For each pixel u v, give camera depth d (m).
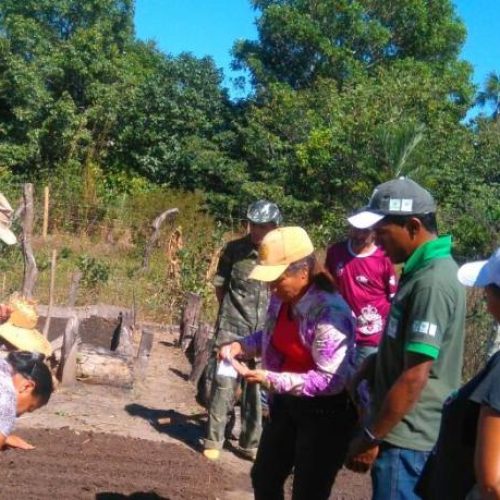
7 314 5.43
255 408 6.03
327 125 24.75
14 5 29.17
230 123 27.48
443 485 2.73
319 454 3.79
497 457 2.37
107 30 27.17
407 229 3.27
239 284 5.98
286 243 3.72
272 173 24.59
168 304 11.80
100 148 26.16
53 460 5.37
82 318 9.91
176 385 8.04
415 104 23.27
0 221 4.83
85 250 16.44
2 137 25.59
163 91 26.50
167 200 20.31
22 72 24.81
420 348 3.07
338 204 22.25
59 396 6.98
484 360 7.27
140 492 5.05
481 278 2.66
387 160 18.98
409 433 3.22
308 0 28.05
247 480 5.67
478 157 23.17
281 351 3.92
